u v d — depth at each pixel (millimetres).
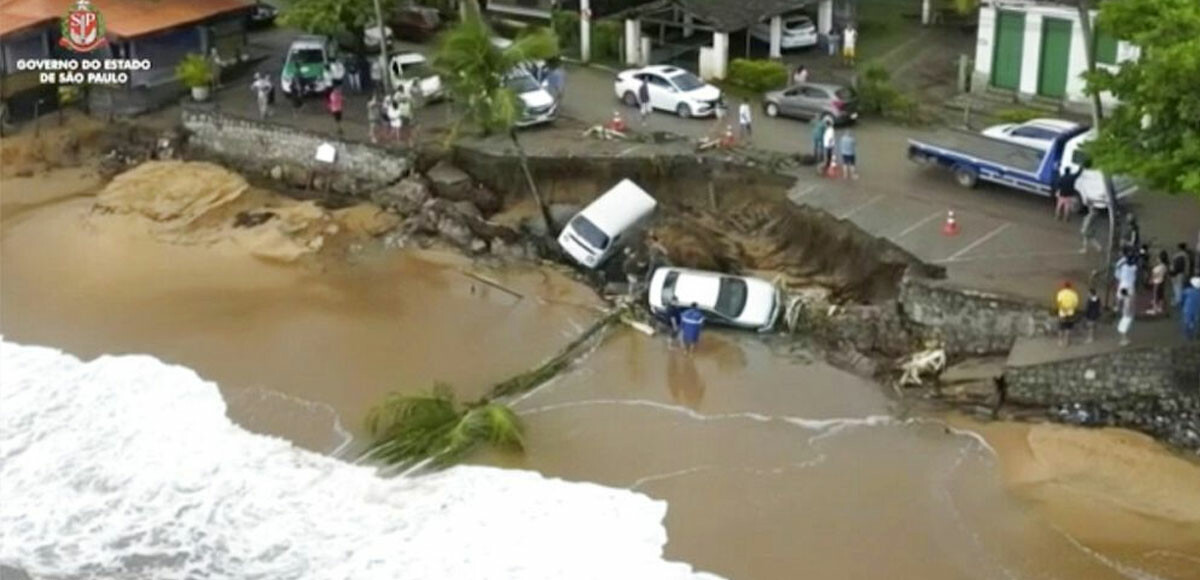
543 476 37438
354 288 47406
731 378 41531
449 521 35781
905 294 41656
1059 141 44438
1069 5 50812
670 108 53656
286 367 42844
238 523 36062
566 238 47406
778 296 43688
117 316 45906
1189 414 37562
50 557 35219
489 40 47188
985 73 54031
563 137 52312
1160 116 35188
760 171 48844
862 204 46375
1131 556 34000
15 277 48562
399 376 42250
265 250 49469
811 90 52281
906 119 52406
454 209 50156
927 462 37594
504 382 41562
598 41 59719
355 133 53750
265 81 55562
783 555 34500
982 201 46250
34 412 40719
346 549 34938
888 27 62469
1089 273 41219
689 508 36156
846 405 40031
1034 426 38406
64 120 58406
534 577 33719
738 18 56406
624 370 42156
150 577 34438
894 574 33812
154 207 51625
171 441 39281
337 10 55312
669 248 46594
